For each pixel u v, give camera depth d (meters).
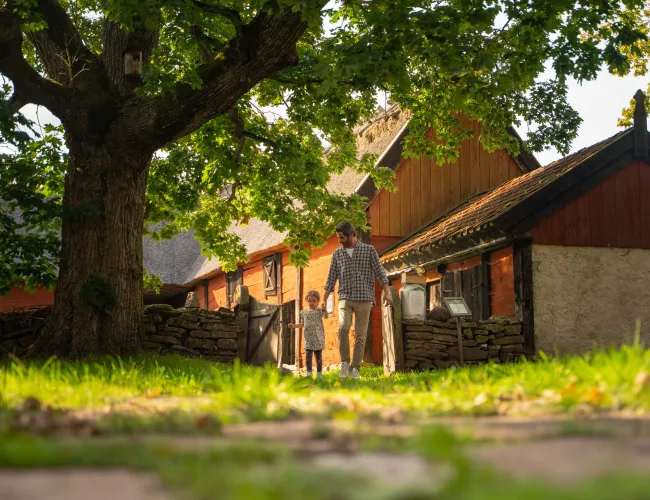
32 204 10.27
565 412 3.44
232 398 4.33
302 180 14.73
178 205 14.65
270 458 2.16
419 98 14.77
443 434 2.22
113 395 4.84
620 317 13.92
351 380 8.29
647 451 2.13
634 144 14.17
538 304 13.55
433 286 17.41
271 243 22.95
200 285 29.00
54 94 10.42
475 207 17.30
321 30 12.56
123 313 10.68
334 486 1.55
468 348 12.85
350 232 10.30
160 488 1.70
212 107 10.40
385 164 19.09
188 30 9.77
